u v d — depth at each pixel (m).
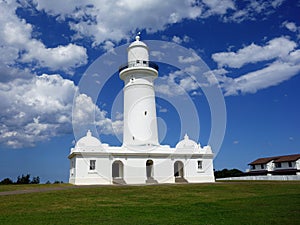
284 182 38.50
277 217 14.55
